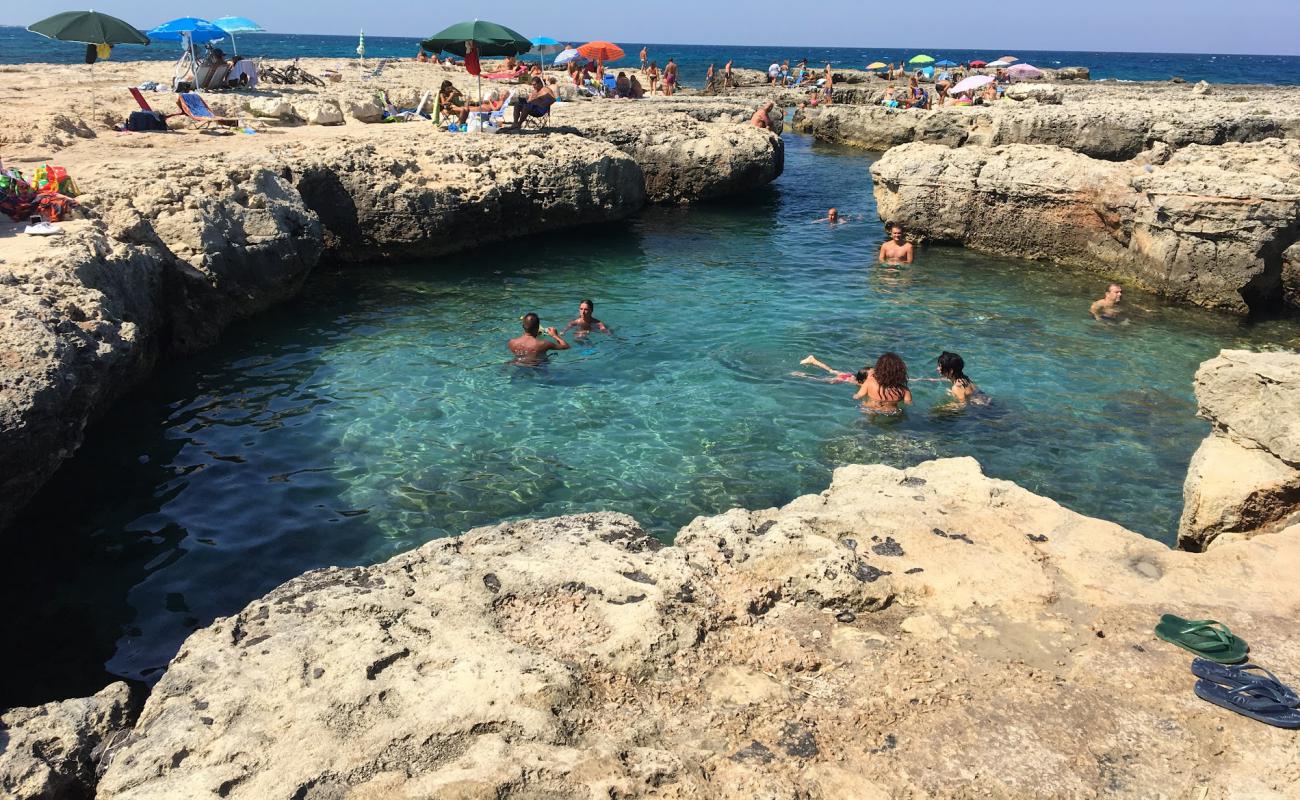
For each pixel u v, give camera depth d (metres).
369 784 3.43
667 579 4.80
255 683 3.99
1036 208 17.23
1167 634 4.33
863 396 9.97
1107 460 8.67
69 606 6.35
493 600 4.69
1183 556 5.09
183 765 3.56
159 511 7.59
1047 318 13.60
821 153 34.00
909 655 4.28
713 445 8.88
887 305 14.18
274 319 12.73
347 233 15.71
